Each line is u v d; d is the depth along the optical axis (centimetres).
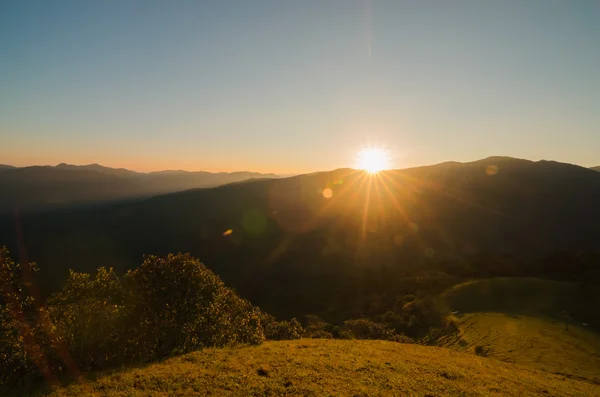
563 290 8200
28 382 1925
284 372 1933
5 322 2122
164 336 2658
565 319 6506
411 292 10550
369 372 2034
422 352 2991
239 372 1906
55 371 2125
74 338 2294
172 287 2736
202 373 1862
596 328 6059
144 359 2380
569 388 2394
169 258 2905
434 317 7856
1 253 2294
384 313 9000
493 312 7262
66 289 2491
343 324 7550
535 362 4200
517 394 2005
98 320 2406
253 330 3238
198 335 2842
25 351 2086
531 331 5581
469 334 6128
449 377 2134
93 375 1923
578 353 4494
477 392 1900
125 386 1692
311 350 2603
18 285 2289
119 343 2470
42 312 2269
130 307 2631
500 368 2712
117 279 2753
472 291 9056
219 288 3109
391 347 3072
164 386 1680
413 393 1756
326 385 1766
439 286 10475
